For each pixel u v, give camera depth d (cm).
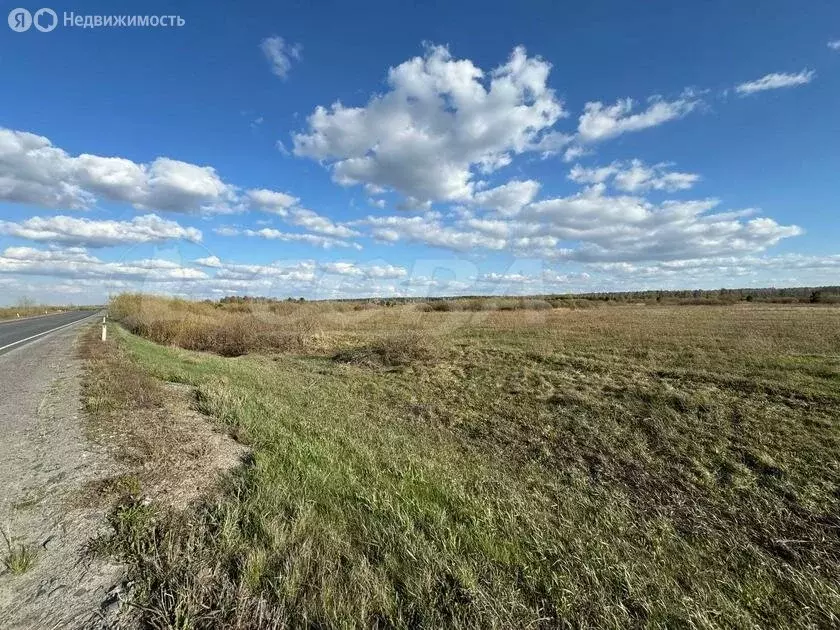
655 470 560
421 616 235
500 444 664
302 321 2109
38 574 259
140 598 237
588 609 261
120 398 657
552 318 2672
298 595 246
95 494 356
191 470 412
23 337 1872
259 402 736
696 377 980
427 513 362
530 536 346
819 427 659
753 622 277
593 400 855
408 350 1448
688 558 356
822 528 420
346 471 443
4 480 385
